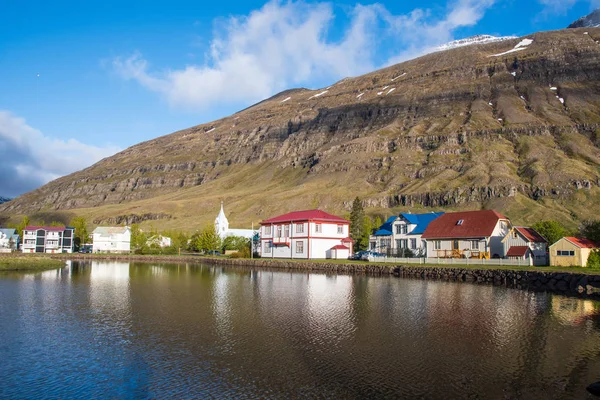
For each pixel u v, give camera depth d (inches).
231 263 4389.8
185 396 871.1
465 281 2652.6
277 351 1142.3
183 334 1314.0
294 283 2605.8
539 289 2266.2
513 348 1162.6
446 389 898.1
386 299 1943.9
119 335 1305.4
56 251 7066.9
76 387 917.2
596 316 1555.1
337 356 1100.5
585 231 3213.6
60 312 1656.0
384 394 876.0
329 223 4340.6
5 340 1254.9
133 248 7337.6
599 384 895.1
